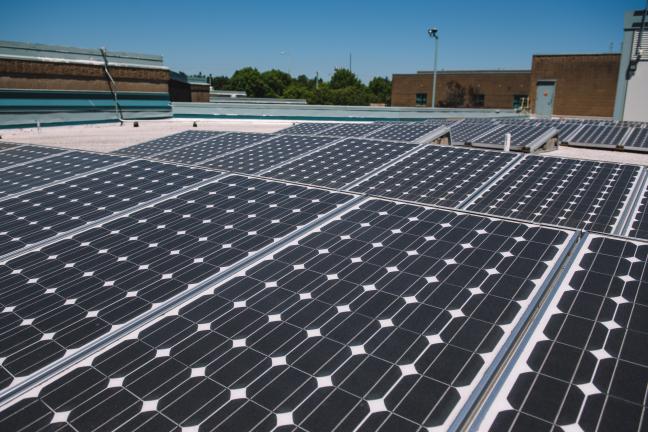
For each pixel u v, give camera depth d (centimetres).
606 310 664
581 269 759
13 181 1631
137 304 783
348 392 557
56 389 598
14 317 778
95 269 911
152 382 600
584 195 1457
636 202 1407
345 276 802
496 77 9581
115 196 1325
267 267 852
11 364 661
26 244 1061
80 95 5403
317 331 671
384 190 1590
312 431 507
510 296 707
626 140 3183
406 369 585
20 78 4806
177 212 1152
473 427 498
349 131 3397
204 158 2231
